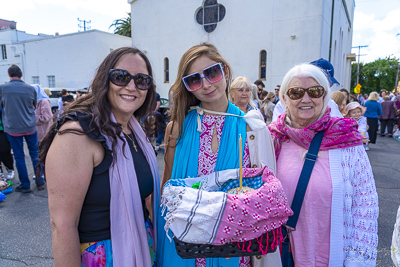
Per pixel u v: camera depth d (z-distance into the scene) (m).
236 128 1.43
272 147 1.44
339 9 16.67
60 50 19.20
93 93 1.17
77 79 18.78
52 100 13.55
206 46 1.42
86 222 1.14
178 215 1.06
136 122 1.41
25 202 3.88
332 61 14.77
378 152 7.61
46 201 3.92
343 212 1.36
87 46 17.91
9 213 3.52
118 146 1.17
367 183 1.36
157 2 15.65
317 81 1.40
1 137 4.61
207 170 1.41
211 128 1.46
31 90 4.19
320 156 1.39
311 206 1.37
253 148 1.41
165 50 15.77
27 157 6.48
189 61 1.37
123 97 1.19
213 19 14.20
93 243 1.14
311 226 1.37
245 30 13.35
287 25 12.32
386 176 5.28
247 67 13.52
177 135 1.54
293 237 1.42
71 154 1.04
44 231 3.07
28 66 21.31
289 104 1.48
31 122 4.20
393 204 3.89
